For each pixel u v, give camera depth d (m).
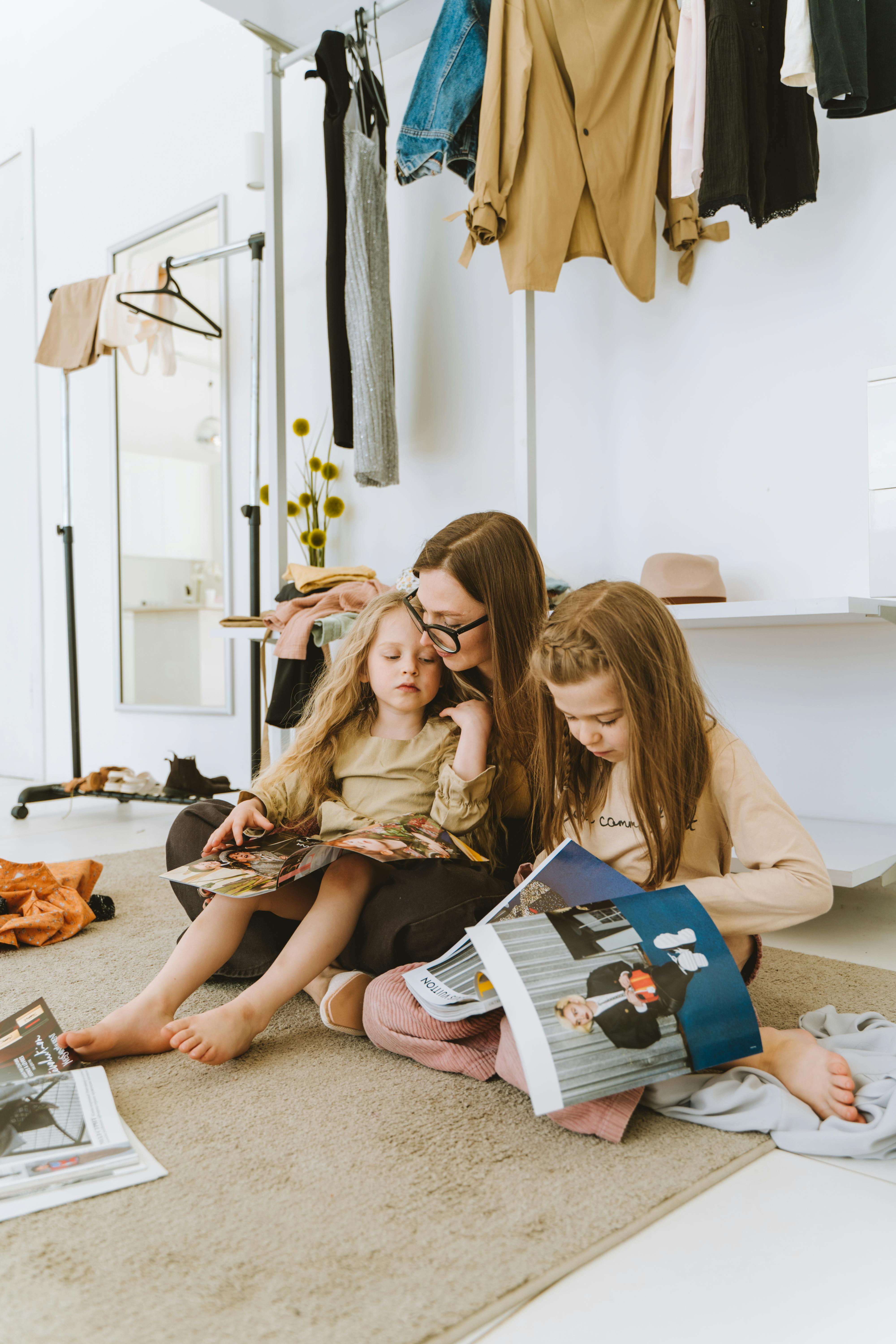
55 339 3.03
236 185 3.02
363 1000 0.99
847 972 1.23
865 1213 0.67
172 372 2.93
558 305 2.23
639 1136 0.77
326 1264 0.58
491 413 2.40
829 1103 0.79
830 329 1.85
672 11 1.86
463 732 1.11
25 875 1.51
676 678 0.89
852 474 1.83
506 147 1.81
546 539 2.28
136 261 3.36
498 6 1.79
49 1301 0.55
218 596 3.10
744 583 1.97
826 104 1.45
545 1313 0.55
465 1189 0.68
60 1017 1.06
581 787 1.00
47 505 3.71
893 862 1.47
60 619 3.67
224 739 3.08
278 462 2.39
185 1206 0.65
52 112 3.64
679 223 1.93
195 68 3.12
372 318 2.17
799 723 1.89
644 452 2.11
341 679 1.18
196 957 0.98
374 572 2.09
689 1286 0.58
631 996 0.76
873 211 1.79
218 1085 0.87
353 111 2.19
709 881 0.86
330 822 1.14
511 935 0.80
